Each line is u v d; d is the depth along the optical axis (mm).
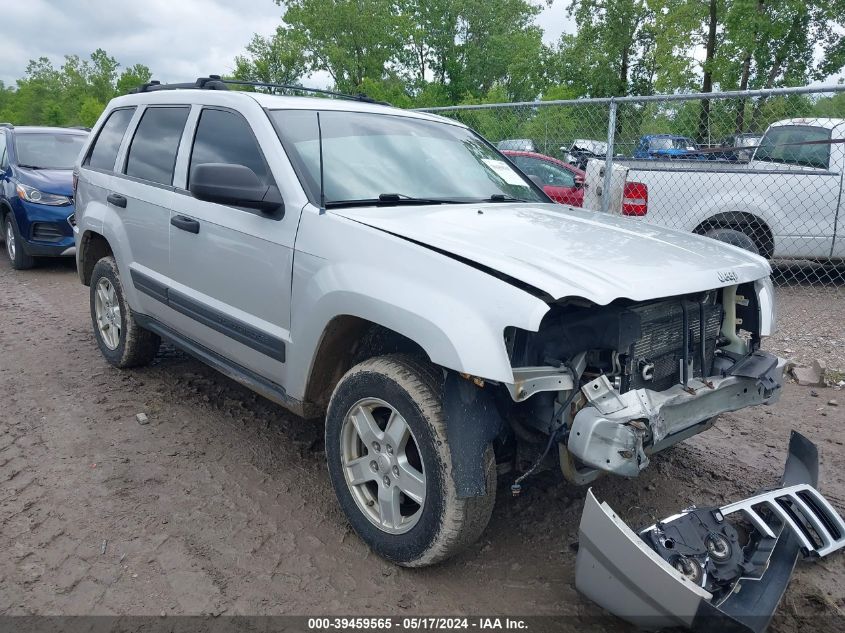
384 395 2730
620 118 7988
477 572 2877
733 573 2439
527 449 2801
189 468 3674
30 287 8227
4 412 4348
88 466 3660
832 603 2715
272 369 3361
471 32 51531
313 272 2996
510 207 3566
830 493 3621
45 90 69125
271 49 42812
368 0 45906
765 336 3146
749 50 20312
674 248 3037
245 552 2947
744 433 4379
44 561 2840
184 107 4188
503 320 2359
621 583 2314
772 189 7770
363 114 3918
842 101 7781
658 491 3590
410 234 2783
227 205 3387
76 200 5262
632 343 2547
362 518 2932
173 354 5535
